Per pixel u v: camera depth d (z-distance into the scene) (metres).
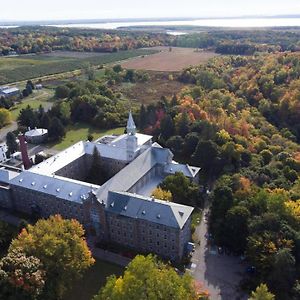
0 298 99.69
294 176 169.75
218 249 135.38
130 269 99.38
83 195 144.25
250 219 130.00
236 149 185.50
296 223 131.00
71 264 111.94
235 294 115.94
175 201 154.00
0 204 166.00
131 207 133.88
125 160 178.00
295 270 114.62
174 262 130.00
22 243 114.00
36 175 158.50
